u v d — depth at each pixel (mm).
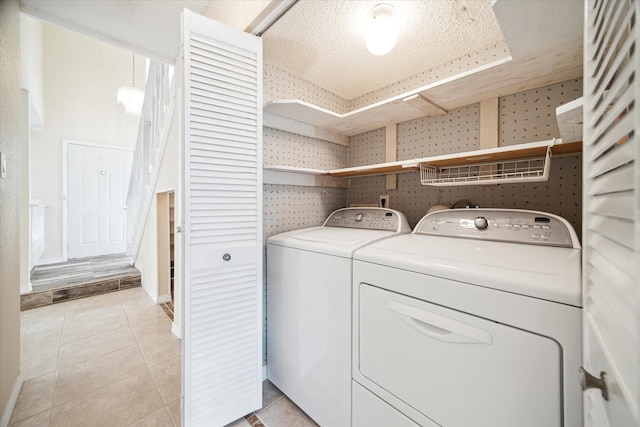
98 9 1507
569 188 1248
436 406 847
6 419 1301
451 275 811
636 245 298
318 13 1252
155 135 2781
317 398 1273
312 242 1327
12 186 1381
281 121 1699
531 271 729
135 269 3705
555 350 639
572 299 616
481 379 755
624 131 335
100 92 4625
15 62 1380
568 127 842
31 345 2023
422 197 1753
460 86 1312
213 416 1254
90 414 1379
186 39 1143
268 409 1437
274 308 1551
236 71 1275
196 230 1190
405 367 925
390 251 1041
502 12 825
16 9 1372
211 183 1220
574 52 1024
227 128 1255
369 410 1041
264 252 1647
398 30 1336
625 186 337
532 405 672
